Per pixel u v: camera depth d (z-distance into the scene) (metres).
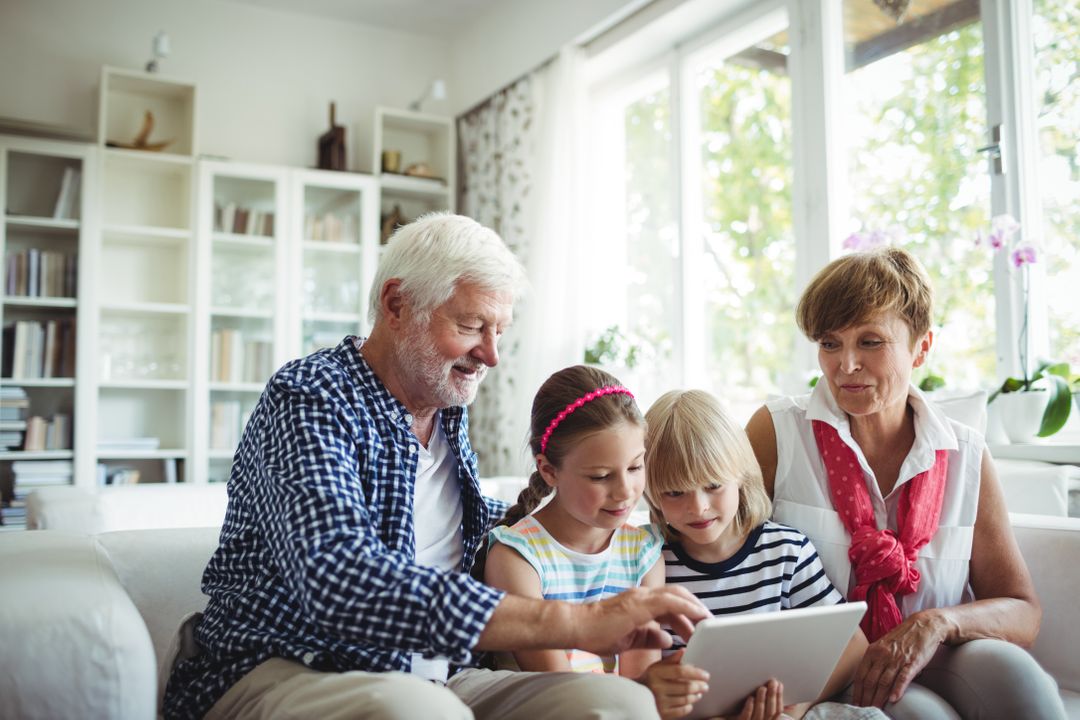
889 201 2.80
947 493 1.41
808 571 1.35
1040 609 1.37
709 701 1.06
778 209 3.33
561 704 0.96
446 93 4.98
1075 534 1.44
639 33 3.61
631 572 1.31
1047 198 2.37
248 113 4.49
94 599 0.98
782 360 3.32
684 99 3.67
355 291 4.34
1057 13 2.35
